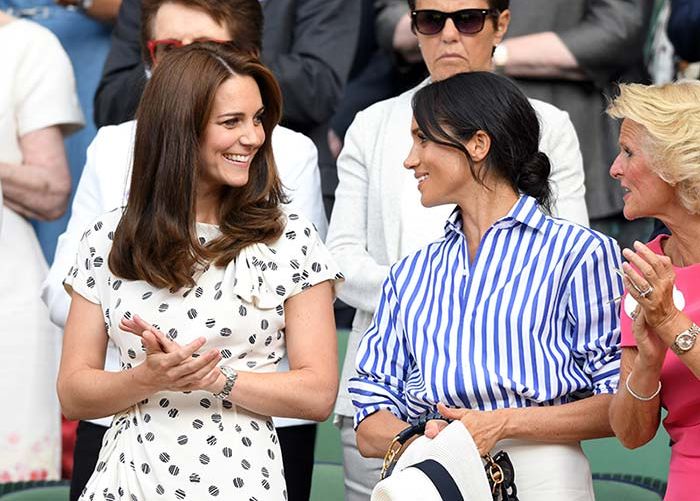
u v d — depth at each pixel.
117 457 14.27
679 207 14.18
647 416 14.14
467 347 14.70
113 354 17.28
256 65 14.44
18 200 22.81
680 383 14.19
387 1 24.14
